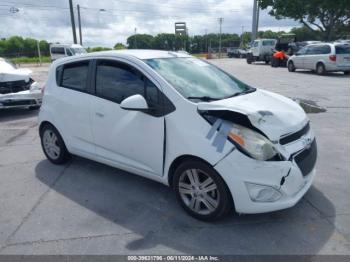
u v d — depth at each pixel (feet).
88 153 14.75
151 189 13.89
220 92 12.54
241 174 9.97
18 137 22.67
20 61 153.17
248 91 13.64
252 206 10.18
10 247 10.24
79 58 14.80
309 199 12.67
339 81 47.98
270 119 10.52
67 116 15.19
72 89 14.98
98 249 10.06
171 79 11.98
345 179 14.37
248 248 9.96
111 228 11.16
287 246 10.00
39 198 13.41
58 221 11.65
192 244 10.19
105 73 13.61
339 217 11.44
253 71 68.23
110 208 12.46
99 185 14.44
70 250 10.04
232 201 10.66
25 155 18.75
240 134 10.05
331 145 18.84
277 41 92.48
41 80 62.95
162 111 11.48
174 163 11.56
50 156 17.07
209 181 10.84
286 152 10.24
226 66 85.30
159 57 13.35
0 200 13.33
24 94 28.58
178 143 11.02
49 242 10.45
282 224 11.10
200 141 10.50
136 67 12.53
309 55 59.62
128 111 12.62
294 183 10.37
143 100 11.27
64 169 16.35
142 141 12.25
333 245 9.98
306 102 31.35
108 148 13.76
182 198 11.68
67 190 14.07
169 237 10.57
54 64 16.22
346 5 100.32
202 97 11.61
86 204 12.82
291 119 11.08
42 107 16.61
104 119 13.50
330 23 110.32
